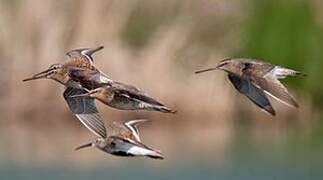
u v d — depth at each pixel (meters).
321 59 35.97
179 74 35.22
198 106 34.81
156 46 35.62
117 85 12.60
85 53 13.40
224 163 30.02
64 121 34.72
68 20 35.19
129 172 29.30
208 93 34.88
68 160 30.81
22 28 35.19
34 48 35.12
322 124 34.88
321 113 35.44
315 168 29.50
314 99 35.31
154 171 29.33
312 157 30.73
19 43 35.22
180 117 34.66
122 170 29.58
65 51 35.00
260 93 12.23
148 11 36.59
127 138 12.98
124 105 12.49
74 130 34.41
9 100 35.06
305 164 29.86
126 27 35.91
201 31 35.97
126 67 35.00
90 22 35.16
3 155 31.25
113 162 30.67
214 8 35.84
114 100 12.51
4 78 35.09
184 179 28.36
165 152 31.59
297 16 36.22
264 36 36.12
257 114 34.75
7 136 33.88
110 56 35.03
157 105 12.32
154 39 35.88
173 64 35.34
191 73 35.25
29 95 35.03
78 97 12.92
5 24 35.25
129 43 36.03
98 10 35.38
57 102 34.88
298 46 36.03
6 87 35.19
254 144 32.81
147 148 12.91
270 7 36.22
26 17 35.19
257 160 30.39
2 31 35.16
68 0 35.22
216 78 35.09
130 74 34.97
